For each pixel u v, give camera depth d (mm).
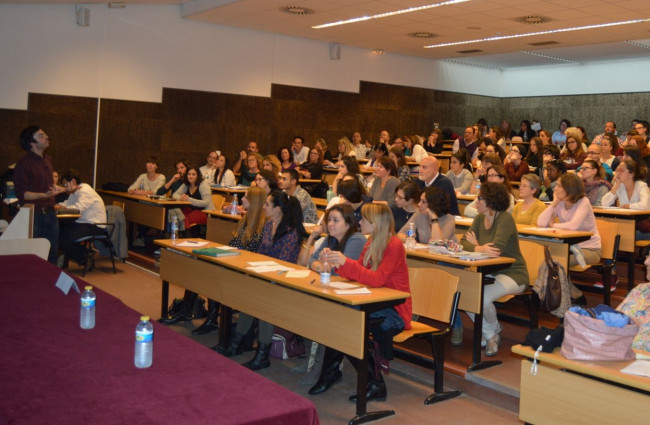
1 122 9539
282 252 4781
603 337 2633
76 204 7410
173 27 11039
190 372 2230
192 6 10773
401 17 10172
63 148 10148
